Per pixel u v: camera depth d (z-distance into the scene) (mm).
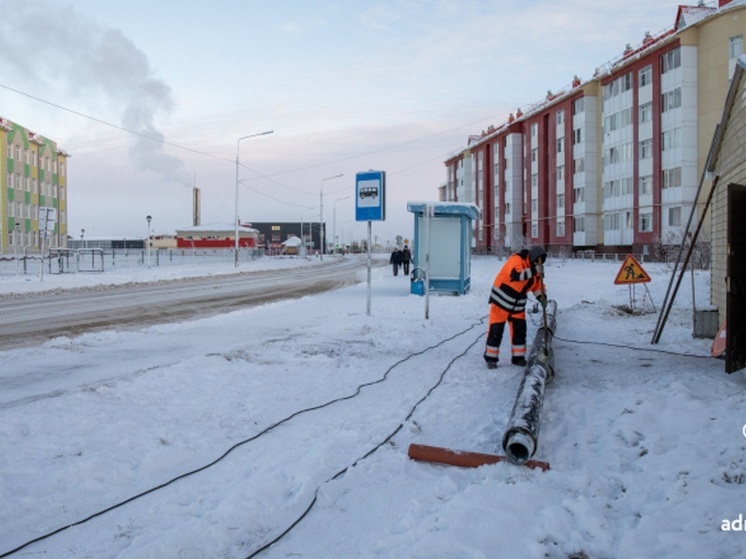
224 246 98312
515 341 8789
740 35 41562
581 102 57125
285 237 152250
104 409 6051
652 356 9406
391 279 33812
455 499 3979
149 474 4559
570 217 58875
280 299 21391
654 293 19219
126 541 3535
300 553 3434
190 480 4445
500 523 3635
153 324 14094
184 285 29250
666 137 46531
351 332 11695
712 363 8648
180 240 98312
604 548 3412
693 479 4184
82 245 94500
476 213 21922
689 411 5766
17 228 63656
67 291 25000
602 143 54906
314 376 7945
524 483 4219
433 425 5891
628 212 51375
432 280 21203
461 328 13016
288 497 4188
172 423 5719
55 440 5121
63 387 7250
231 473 4574
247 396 6805
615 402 6465
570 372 8234
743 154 9047
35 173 67625
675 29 46281
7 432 5266
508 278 8539
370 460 4863
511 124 70938
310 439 5379
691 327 12531
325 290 25797
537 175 66375
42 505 4000
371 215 13969
